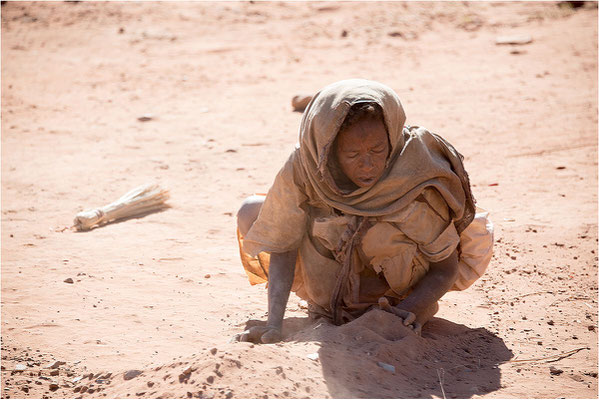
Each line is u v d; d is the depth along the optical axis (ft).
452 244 14.73
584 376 13.98
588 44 57.26
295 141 38.17
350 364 12.48
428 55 57.93
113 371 14.58
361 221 14.40
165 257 22.86
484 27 65.77
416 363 13.61
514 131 38.06
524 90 46.42
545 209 26.89
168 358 15.37
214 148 37.37
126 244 24.23
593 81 47.75
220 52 61.93
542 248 22.77
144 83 53.42
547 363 14.70
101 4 77.97
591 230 24.23
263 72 55.21
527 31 62.95
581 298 18.80
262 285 20.42
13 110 46.50
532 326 17.01
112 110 46.60
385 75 52.39
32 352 15.89
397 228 14.43
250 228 15.56
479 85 48.34
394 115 13.64
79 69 57.93
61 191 30.78
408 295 15.37
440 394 12.44
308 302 16.35
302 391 11.37
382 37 64.23
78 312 18.35
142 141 39.27
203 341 16.42
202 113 45.03
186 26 70.59
